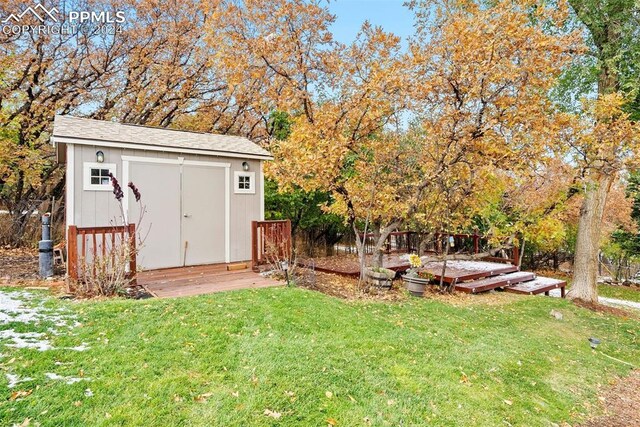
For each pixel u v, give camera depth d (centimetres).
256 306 510
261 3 1063
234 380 329
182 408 284
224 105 1533
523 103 653
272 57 1011
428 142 764
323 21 1045
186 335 399
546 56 641
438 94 709
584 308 889
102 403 278
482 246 1238
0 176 1078
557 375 474
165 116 1496
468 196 835
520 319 685
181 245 753
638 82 895
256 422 279
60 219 1096
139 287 598
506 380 427
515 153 675
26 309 436
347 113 720
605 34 970
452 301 752
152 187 715
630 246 1355
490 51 619
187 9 1387
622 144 752
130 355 348
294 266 729
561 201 959
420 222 871
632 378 521
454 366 429
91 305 462
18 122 1123
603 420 397
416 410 330
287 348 396
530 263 1652
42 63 1152
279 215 1182
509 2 637
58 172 1275
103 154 661
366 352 422
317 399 318
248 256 848
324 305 551
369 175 798
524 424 352
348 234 1423
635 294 1311
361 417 304
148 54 1379
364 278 754
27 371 305
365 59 853
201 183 779
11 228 992
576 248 1048
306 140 706
